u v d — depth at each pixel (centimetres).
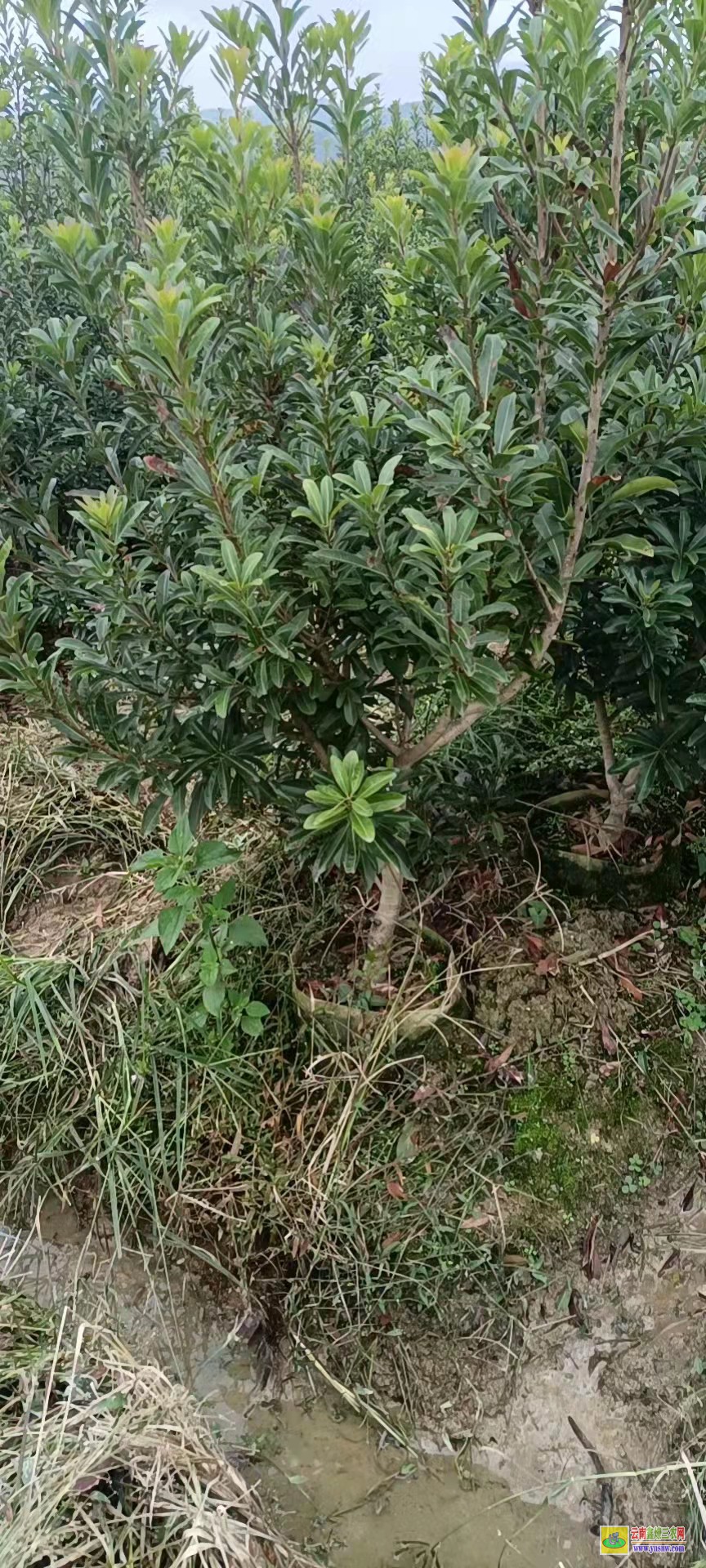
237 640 199
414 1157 240
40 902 326
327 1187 237
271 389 212
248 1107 255
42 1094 271
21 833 336
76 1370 201
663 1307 226
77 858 338
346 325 242
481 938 271
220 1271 239
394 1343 225
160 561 221
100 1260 252
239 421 216
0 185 438
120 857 337
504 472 159
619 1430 214
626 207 205
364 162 384
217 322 149
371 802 183
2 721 393
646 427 168
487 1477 212
